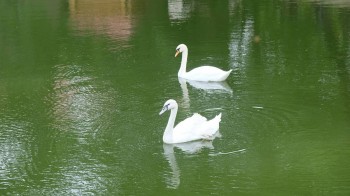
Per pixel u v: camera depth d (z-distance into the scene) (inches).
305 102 613.6
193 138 528.4
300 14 1059.9
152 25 1007.6
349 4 1122.0
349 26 952.3
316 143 514.6
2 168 488.7
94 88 685.9
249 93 650.2
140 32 960.9
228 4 1171.3
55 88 689.6
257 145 514.0
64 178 470.9
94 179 468.1
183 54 728.3
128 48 866.1
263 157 492.1
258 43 873.5
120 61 800.9
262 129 546.6
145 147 518.9
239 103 617.6
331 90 649.0
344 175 460.8
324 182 451.5
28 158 505.4
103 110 609.0
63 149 519.5
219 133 540.7
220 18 1045.8
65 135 547.8
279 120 566.6
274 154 496.4
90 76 734.5
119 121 576.7
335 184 448.1
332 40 873.5
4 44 912.9
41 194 447.8
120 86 691.4
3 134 554.9
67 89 684.7
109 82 708.0
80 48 874.1
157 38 920.9
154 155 502.9
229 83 691.4
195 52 837.2
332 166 474.3
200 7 1150.3
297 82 682.2
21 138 545.3
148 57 819.4
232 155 498.0
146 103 628.7
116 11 1137.4
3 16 1115.3
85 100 642.2
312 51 818.8
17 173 481.1
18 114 606.9
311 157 489.7
